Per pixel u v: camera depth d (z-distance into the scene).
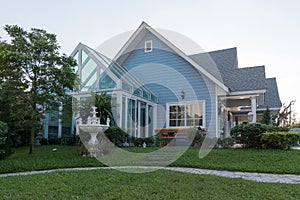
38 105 9.75
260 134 10.58
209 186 4.91
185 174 6.04
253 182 5.29
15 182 5.07
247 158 8.27
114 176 5.73
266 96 19.47
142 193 4.39
